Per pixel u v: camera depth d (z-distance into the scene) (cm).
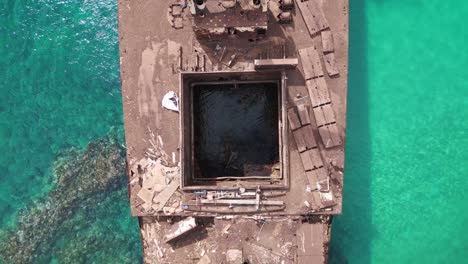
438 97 1642
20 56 1775
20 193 1739
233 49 1468
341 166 1440
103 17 1769
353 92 1652
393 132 1642
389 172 1634
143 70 1484
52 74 1766
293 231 1441
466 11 1656
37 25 1778
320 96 1451
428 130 1636
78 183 1730
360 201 1636
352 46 1659
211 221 1460
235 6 1312
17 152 1752
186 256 1457
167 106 1473
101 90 1753
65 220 1719
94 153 1736
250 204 1444
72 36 1769
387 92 1648
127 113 1486
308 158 1446
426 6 1661
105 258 1698
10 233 1719
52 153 1747
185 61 1476
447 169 1628
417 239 1622
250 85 1608
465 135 1630
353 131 1647
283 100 1431
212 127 1633
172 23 1478
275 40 1464
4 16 1777
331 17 1454
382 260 1623
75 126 1750
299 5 1456
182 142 1448
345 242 1630
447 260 1616
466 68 1644
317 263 1431
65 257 1702
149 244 1468
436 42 1653
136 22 1488
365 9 1667
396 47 1656
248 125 1625
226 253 1440
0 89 1767
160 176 1467
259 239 1445
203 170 1616
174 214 1455
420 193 1627
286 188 1444
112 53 1758
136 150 1480
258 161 1608
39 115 1758
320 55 1456
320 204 1436
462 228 1620
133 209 1466
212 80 1566
